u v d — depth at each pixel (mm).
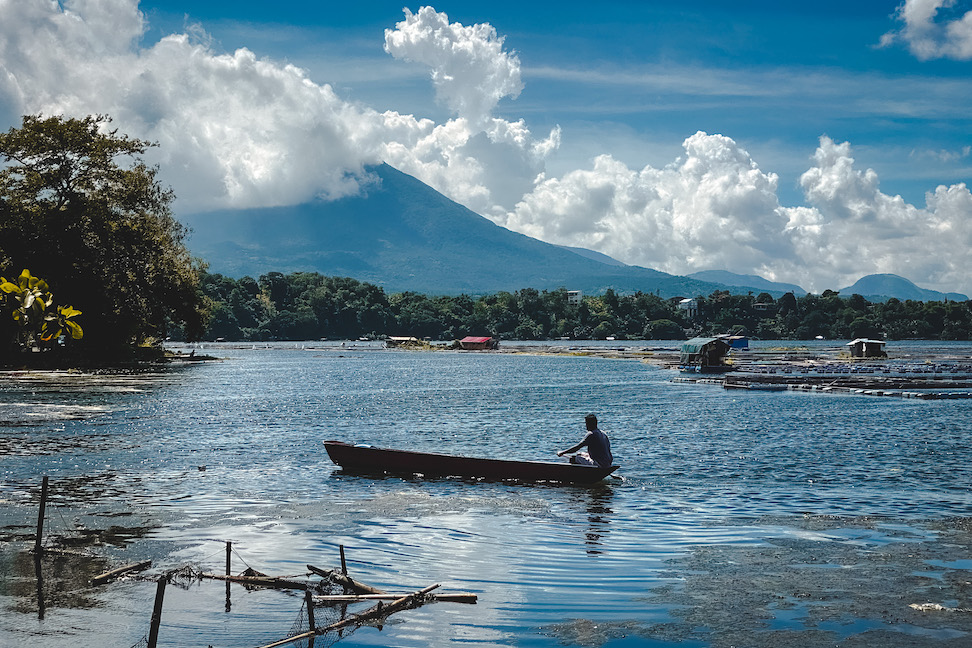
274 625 12289
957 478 24875
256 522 18984
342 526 18594
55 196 82875
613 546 16844
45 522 18938
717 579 14539
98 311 81688
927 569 15078
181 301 94000
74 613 12781
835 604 13141
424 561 15750
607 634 11938
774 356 133625
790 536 17641
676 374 90750
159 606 11188
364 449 26047
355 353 172875
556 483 24094
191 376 80188
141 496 22062
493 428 39594
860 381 69688
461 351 180500
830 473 25859
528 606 13117
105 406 48188
